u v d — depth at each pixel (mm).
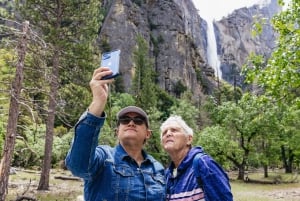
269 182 37344
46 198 16875
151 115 38531
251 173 50625
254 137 39875
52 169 34688
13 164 28797
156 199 2994
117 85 66875
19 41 10219
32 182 23078
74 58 22422
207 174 3416
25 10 22422
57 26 22938
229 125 40250
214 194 3355
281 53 8633
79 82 22406
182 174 3625
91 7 23844
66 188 21641
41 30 22609
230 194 3395
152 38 84125
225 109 41656
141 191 2914
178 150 3832
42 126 30625
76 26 23672
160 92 66938
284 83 8758
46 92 11641
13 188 19594
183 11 103125
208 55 114125
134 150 3102
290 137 40219
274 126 37719
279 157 45562
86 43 23109
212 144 38281
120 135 3070
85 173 2662
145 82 50375
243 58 118250
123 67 71500
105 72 2547
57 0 22844
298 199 22656
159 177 3164
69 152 2617
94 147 2609
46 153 20391
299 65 8594
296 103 9148
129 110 3062
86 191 2895
